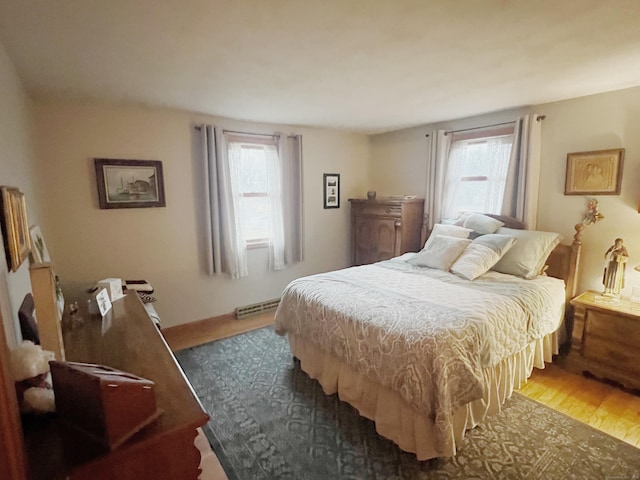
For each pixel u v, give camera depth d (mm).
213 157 3508
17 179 1716
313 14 1469
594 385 2590
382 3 1381
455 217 3859
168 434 903
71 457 810
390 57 1982
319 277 2928
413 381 1783
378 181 4848
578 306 2701
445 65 2127
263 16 1481
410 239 4145
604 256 2881
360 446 1997
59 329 1263
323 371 2494
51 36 1636
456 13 1475
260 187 4008
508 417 2227
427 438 1808
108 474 836
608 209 2828
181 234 3539
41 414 919
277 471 1829
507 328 2164
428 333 1846
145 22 1521
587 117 2875
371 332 2043
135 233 3285
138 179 3219
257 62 2041
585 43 1807
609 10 1457
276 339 3428
